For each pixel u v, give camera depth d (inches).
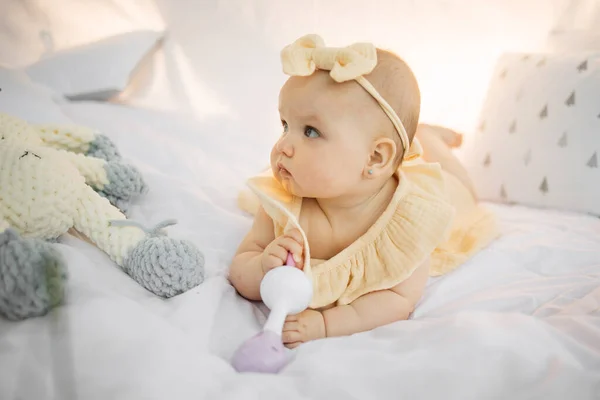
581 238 46.4
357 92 30.8
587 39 67.5
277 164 32.3
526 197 56.7
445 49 73.6
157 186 46.8
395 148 32.7
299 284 28.8
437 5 72.0
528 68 60.5
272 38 73.5
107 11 71.9
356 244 34.5
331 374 24.0
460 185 47.5
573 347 27.0
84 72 68.9
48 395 20.2
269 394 22.6
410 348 27.2
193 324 28.5
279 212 34.1
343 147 30.8
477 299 34.9
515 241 44.8
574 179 54.1
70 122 55.1
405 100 32.4
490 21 72.1
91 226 33.6
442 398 22.8
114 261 33.6
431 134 52.1
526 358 24.9
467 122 74.4
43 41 70.0
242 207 48.0
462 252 41.9
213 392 22.1
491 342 25.9
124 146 57.0
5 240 24.5
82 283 27.0
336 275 34.1
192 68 75.0
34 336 22.9
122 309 25.4
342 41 73.8
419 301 36.1
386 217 34.5
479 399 23.0
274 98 75.0
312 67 30.9
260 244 36.6
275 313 27.9
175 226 41.3
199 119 74.5
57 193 31.3
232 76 74.9
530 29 71.2
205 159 58.8
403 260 33.6
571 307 32.9
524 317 29.0
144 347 23.0
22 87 57.9
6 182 29.6
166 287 31.6
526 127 57.8
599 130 53.8
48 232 30.9
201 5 72.7
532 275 39.6
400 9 72.4
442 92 74.9
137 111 70.1
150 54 74.8
